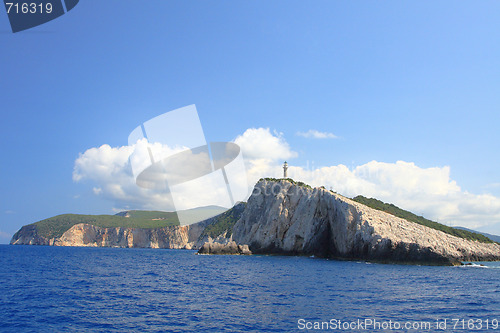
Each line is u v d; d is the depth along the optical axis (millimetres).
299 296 29000
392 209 133250
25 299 28094
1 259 83312
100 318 21656
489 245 105625
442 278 44844
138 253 133125
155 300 27469
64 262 75062
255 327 19359
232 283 37594
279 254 97875
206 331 18672
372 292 31578
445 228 119688
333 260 78500
